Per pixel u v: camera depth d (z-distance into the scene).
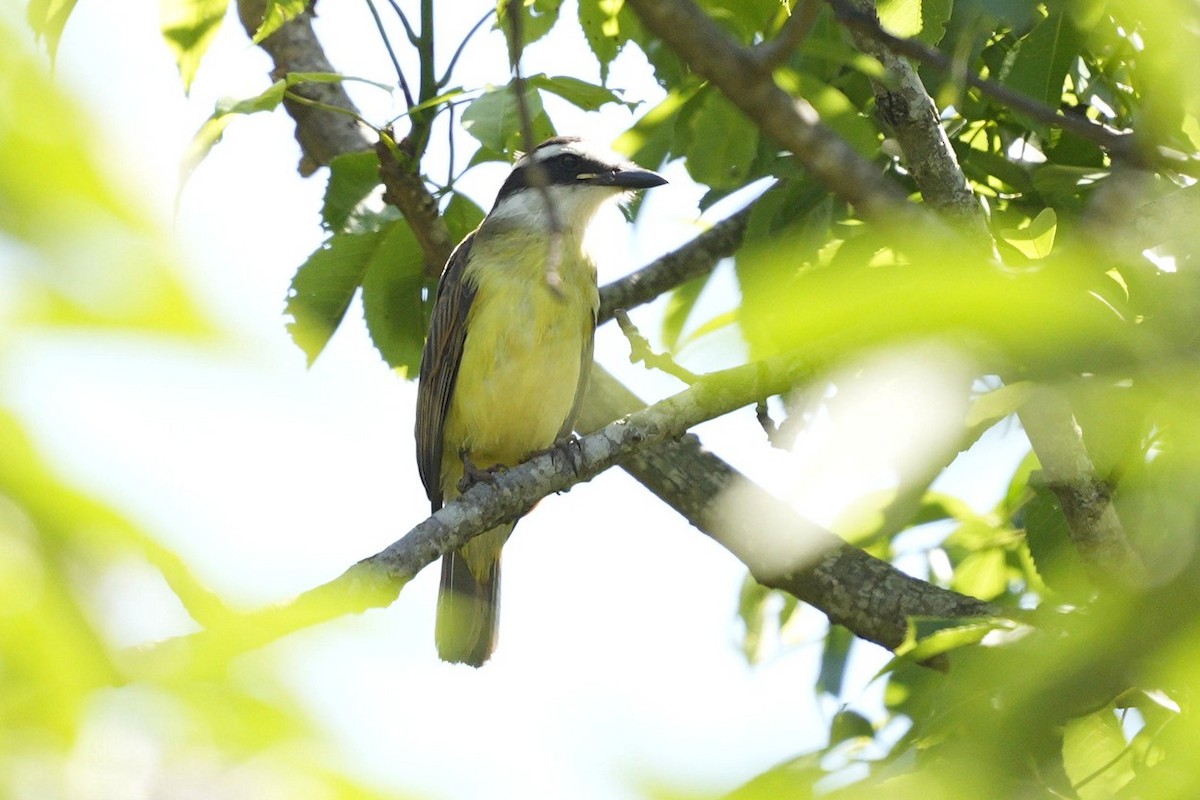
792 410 9.00
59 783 2.50
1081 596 6.09
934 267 2.70
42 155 2.15
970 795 3.80
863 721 8.55
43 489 2.36
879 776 5.18
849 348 2.80
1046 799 3.79
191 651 2.69
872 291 2.70
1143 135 5.28
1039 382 2.95
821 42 7.44
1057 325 2.77
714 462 11.34
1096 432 4.34
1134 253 4.03
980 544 11.13
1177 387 2.92
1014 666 3.84
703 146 9.82
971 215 8.63
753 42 9.44
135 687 2.63
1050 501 9.21
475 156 10.98
